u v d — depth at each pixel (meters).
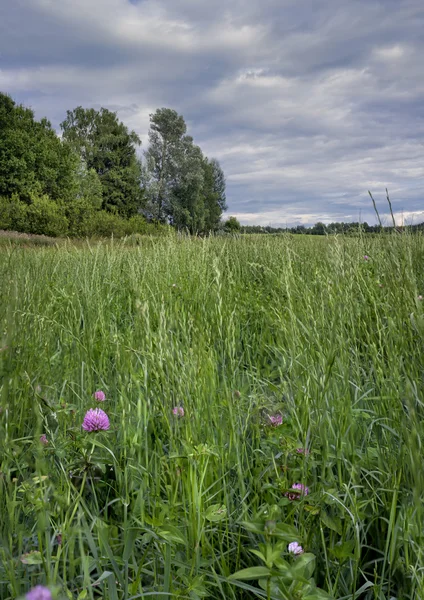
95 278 5.06
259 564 1.55
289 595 1.15
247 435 2.18
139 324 2.25
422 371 1.95
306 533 1.52
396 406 1.93
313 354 2.20
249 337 3.52
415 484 1.26
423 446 1.51
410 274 2.53
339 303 2.34
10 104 46.19
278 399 2.21
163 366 1.89
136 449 1.89
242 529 1.67
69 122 68.69
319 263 5.04
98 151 64.62
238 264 6.02
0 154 43.88
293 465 1.79
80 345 2.84
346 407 1.88
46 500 1.31
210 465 1.79
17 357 2.04
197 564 1.40
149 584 1.49
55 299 3.81
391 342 2.18
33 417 1.91
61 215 31.02
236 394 2.09
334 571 1.53
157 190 62.59
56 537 1.49
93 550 1.39
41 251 6.50
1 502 1.47
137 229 33.59
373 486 1.74
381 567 1.58
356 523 1.42
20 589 1.30
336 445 1.80
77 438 1.82
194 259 5.94
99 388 2.57
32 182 44.62
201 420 2.01
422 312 2.11
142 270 5.14
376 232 4.79
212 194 83.88
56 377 2.54
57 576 1.25
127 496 1.61
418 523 1.28
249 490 1.75
